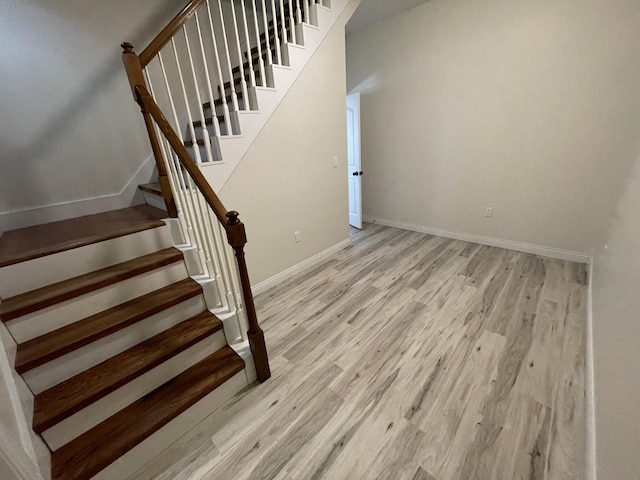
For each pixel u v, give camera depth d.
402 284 2.60
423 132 3.52
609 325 1.37
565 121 2.56
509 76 2.76
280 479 1.18
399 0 2.96
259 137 2.31
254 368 1.62
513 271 2.69
